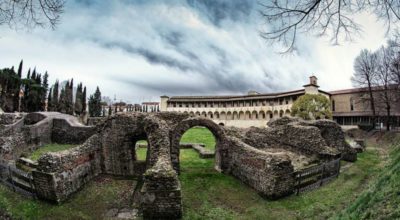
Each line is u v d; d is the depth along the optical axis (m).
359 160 23.41
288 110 68.38
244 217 12.52
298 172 15.38
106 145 18.03
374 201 8.55
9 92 65.56
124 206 13.67
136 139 18.55
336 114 66.00
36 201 13.59
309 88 60.88
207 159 22.53
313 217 11.67
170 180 12.06
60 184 13.66
